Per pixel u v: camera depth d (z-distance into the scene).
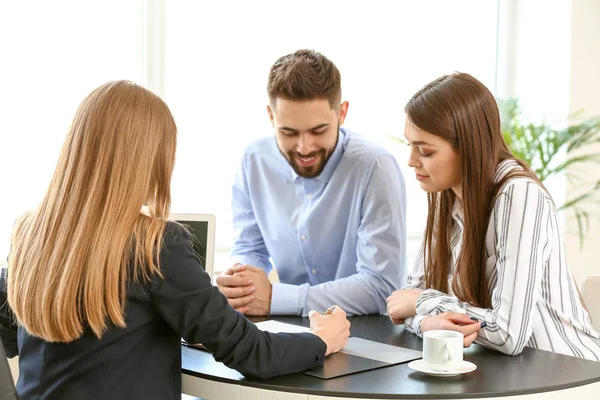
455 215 1.88
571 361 1.58
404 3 4.02
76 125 1.37
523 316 1.61
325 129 2.18
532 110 4.47
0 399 1.16
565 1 4.33
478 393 1.36
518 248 1.63
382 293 2.17
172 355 1.41
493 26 4.49
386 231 2.20
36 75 2.95
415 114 1.76
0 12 2.87
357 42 3.83
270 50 3.54
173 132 1.42
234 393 1.44
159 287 1.35
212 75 3.40
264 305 2.09
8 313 1.52
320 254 2.39
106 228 1.31
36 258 1.34
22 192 2.93
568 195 4.35
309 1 3.65
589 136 4.20
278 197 2.43
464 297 1.76
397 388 1.38
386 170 2.24
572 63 4.32
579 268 4.38
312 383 1.42
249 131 3.51
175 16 3.31
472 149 1.73
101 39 3.12
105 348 1.34
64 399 1.34
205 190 3.41
